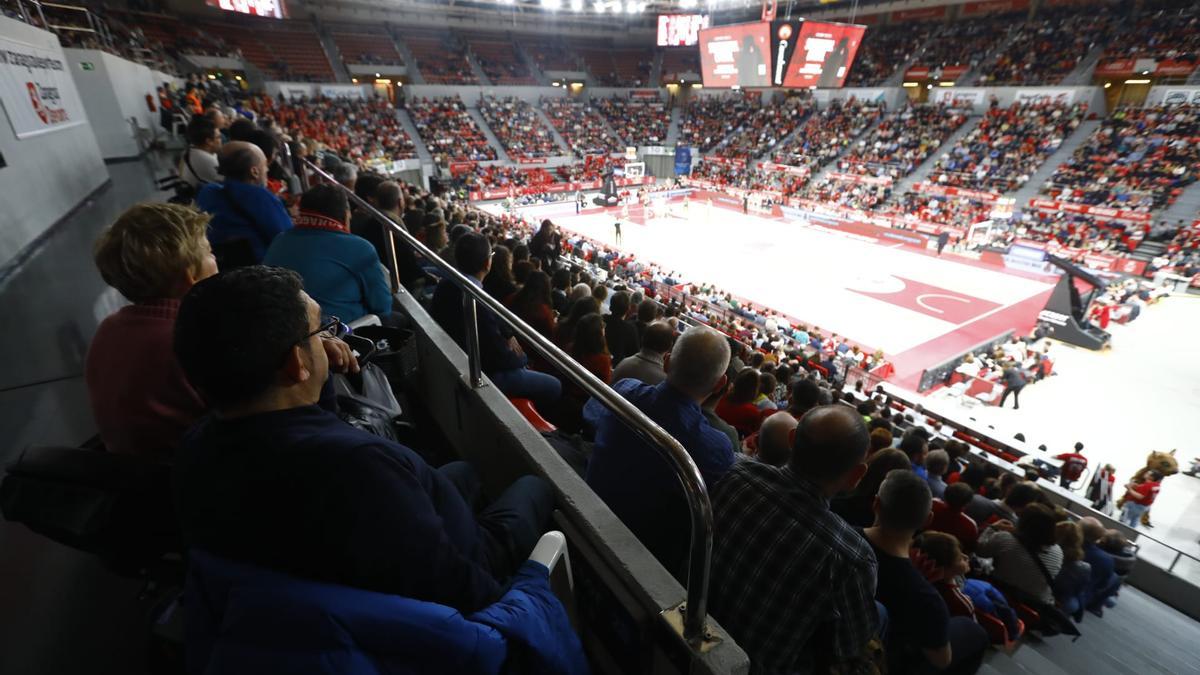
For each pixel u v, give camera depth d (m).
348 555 1.01
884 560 2.29
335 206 2.87
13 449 2.43
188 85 16.78
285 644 0.89
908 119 37.44
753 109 46.94
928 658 2.30
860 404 10.17
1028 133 31.98
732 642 1.45
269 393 1.05
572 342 4.51
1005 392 14.48
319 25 39.22
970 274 25.00
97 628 1.69
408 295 3.87
